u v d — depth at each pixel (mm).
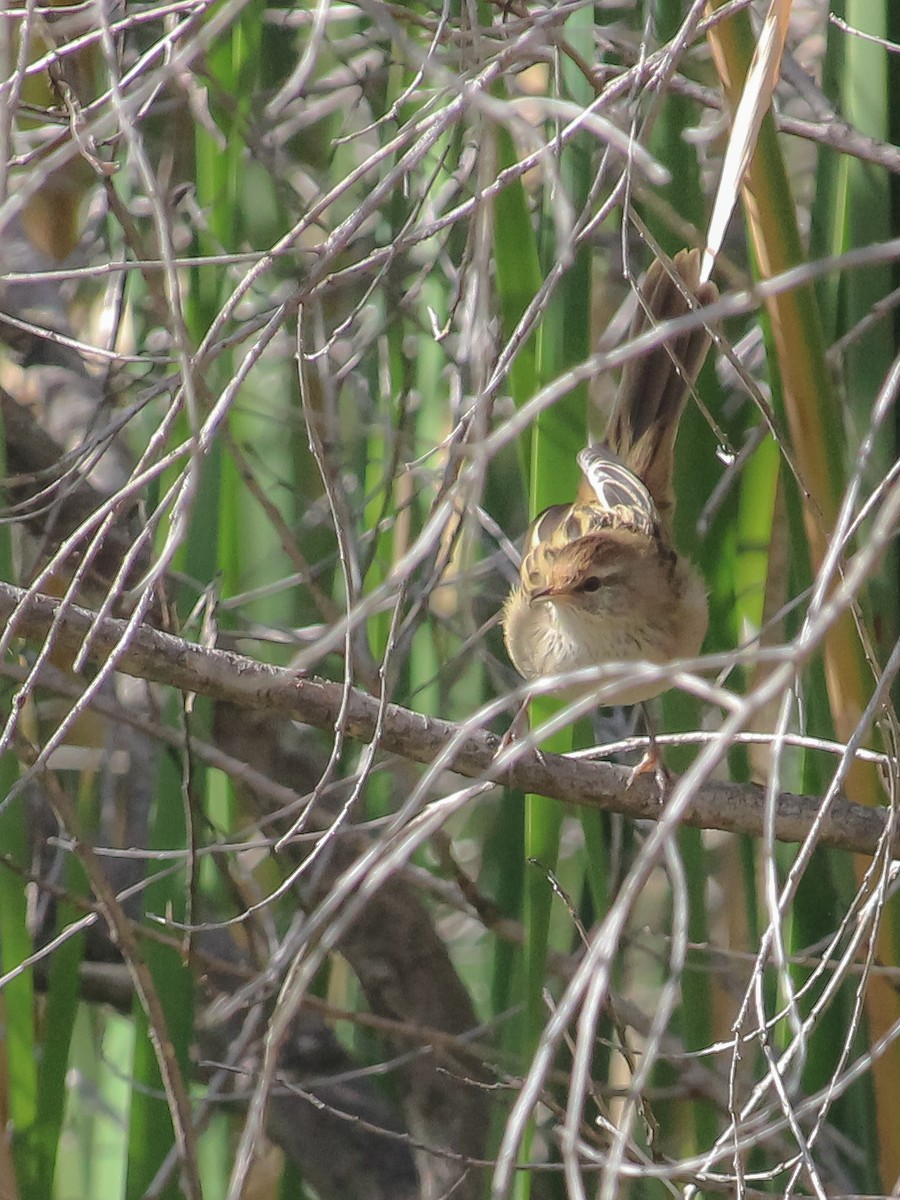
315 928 5266
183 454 6566
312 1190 10977
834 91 8609
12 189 6879
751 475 9398
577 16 7809
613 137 5430
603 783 7617
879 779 7645
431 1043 9297
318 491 11148
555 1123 9570
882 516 4668
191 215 9641
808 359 7461
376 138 10586
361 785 6438
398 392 10203
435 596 11883
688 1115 9961
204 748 8602
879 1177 8109
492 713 5055
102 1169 9938
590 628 8883
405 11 7703
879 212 8062
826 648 7523
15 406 10203
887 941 7602
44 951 7949
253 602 10625
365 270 7816
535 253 7703
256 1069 9281
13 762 8305
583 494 9945
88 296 12352
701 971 8406
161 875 8664
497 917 9180
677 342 8875
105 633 7059
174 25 7812
